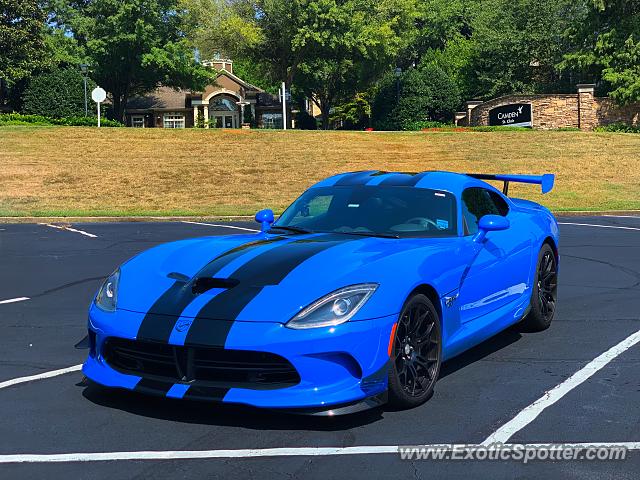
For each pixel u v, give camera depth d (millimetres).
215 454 3510
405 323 4078
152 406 4230
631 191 21859
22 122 32375
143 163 24000
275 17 45781
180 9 43312
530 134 30594
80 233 13922
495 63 47906
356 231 5004
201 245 4738
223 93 55781
